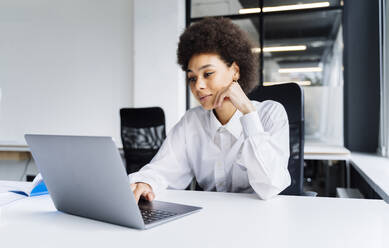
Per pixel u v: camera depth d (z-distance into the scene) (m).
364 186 2.50
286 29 3.82
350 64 3.34
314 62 3.70
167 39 3.79
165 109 3.81
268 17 3.86
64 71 4.23
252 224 0.78
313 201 1.01
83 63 4.18
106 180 0.74
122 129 2.98
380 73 3.14
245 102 1.11
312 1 3.66
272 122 1.28
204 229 0.74
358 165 2.43
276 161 1.05
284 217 0.83
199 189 1.49
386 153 2.85
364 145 3.31
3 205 1.00
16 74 4.37
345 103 3.44
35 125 4.33
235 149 1.28
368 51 3.29
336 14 3.65
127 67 4.05
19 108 4.37
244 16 3.89
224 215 0.86
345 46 3.44
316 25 3.73
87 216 0.85
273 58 3.84
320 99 3.63
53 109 4.27
